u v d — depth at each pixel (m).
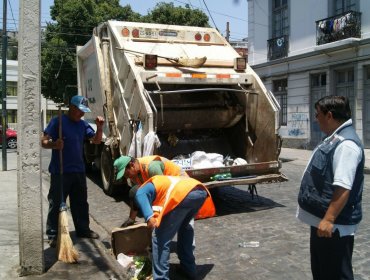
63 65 26.36
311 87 17.84
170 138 8.20
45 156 16.83
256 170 7.20
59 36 26.45
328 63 16.73
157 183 4.01
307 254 5.12
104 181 8.77
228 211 7.32
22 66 4.23
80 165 5.47
